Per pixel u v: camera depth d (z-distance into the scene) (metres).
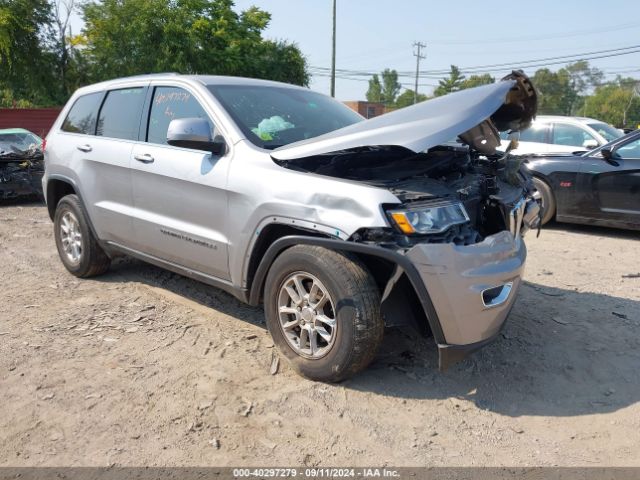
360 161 3.71
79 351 3.85
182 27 24.08
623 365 3.79
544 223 8.25
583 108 88.38
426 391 3.41
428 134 3.09
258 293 3.71
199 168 3.93
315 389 3.38
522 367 3.74
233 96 4.20
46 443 2.87
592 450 2.90
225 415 3.12
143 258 4.68
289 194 3.40
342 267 3.19
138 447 2.85
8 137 11.67
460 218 3.22
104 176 4.81
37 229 8.09
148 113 4.57
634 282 5.55
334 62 31.86
